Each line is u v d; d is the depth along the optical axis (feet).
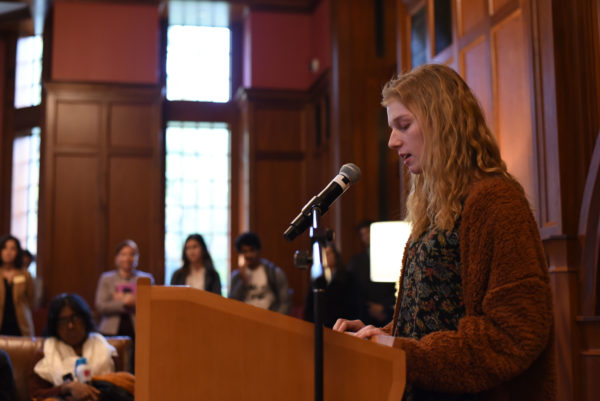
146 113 29.81
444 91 5.11
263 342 4.41
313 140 30.53
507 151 12.61
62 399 11.48
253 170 30.27
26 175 33.09
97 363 12.36
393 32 24.76
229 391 4.36
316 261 4.53
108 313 18.01
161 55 32.96
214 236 32.04
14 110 33.32
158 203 29.40
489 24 13.30
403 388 4.33
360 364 4.42
